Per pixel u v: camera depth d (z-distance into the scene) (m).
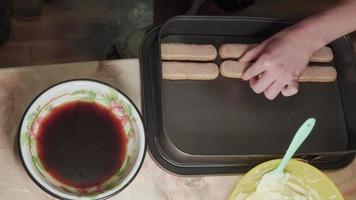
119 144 0.80
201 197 0.85
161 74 0.85
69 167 0.77
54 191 0.72
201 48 0.96
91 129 0.80
